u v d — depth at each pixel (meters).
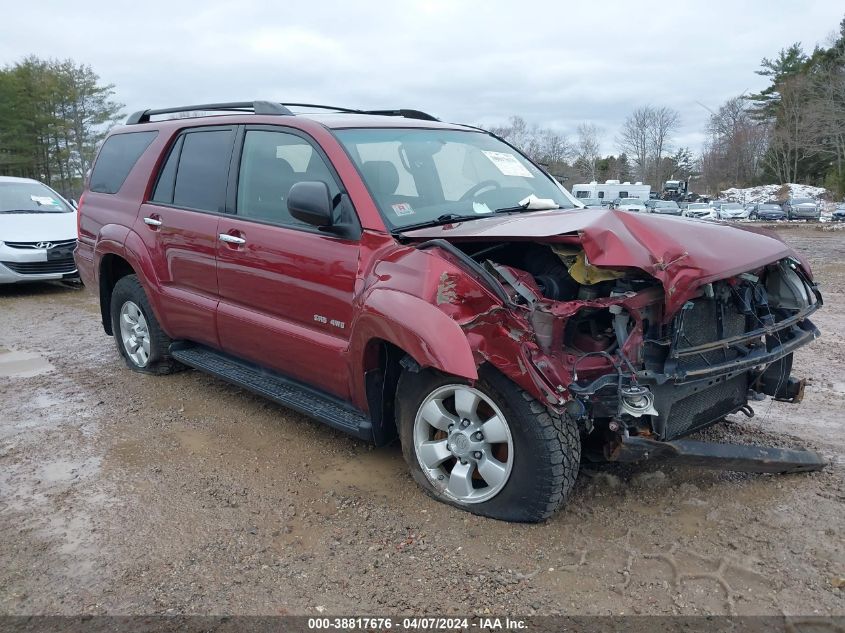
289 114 4.40
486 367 3.16
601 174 92.12
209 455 4.28
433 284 3.19
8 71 53.84
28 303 9.47
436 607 2.81
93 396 5.38
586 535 3.24
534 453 3.11
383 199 3.77
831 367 5.89
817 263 14.05
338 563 3.12
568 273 3.37
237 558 3.19
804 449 4.16
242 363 4.89
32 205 10.95
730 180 79.81
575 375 3.06
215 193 4.71
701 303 3.31
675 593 2.83
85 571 3.11
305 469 4.05
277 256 4.09
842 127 59.50
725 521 3.34
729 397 3.77
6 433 4.68
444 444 3.47
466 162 4.48
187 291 4.98
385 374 3.66
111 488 3.87
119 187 5.73
